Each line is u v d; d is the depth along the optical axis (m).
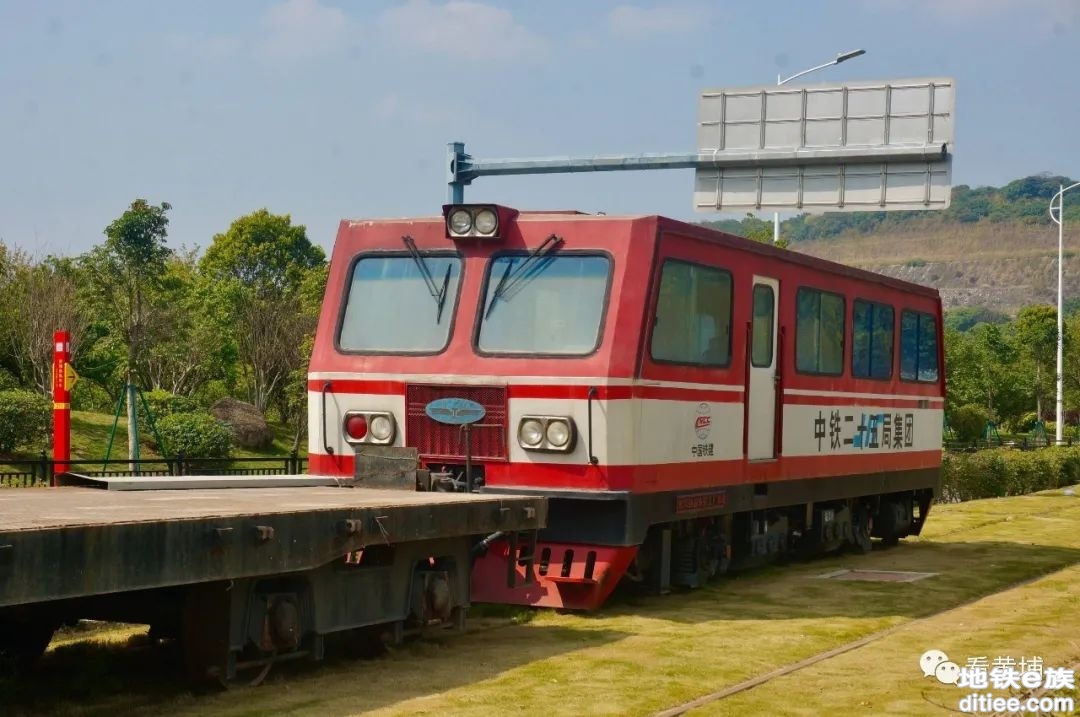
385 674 8.82
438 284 12.12
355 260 12.55
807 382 14.88
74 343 36.28
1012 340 75.12
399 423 11.98
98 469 26.20
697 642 10.30
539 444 11.42
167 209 44.00
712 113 23.12
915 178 21.95
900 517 18.56
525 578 10.54
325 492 10.39
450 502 9.30
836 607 12.35
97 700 7.89
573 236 11.78
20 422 28.23
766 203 22.66
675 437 12.08
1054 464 36.94
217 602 7.97
